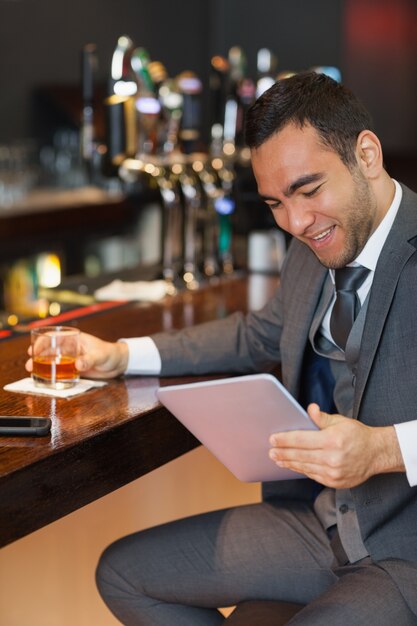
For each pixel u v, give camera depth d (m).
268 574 2.08
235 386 1.69
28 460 1.67
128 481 1.95
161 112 3.29
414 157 6.82
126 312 2.98
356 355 2.01
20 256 5.53
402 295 1.92
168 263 3.39
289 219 1.89
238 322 2.41
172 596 2.13
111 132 3.19
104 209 6.21
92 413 1.98
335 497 2.09
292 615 2.02
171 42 7.45
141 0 7.14
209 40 7.40
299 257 2.25
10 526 1.63
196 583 2.11
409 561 1.90
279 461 1.73
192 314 2.96
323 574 2.05
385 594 1.81
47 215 5.76
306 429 1.75
